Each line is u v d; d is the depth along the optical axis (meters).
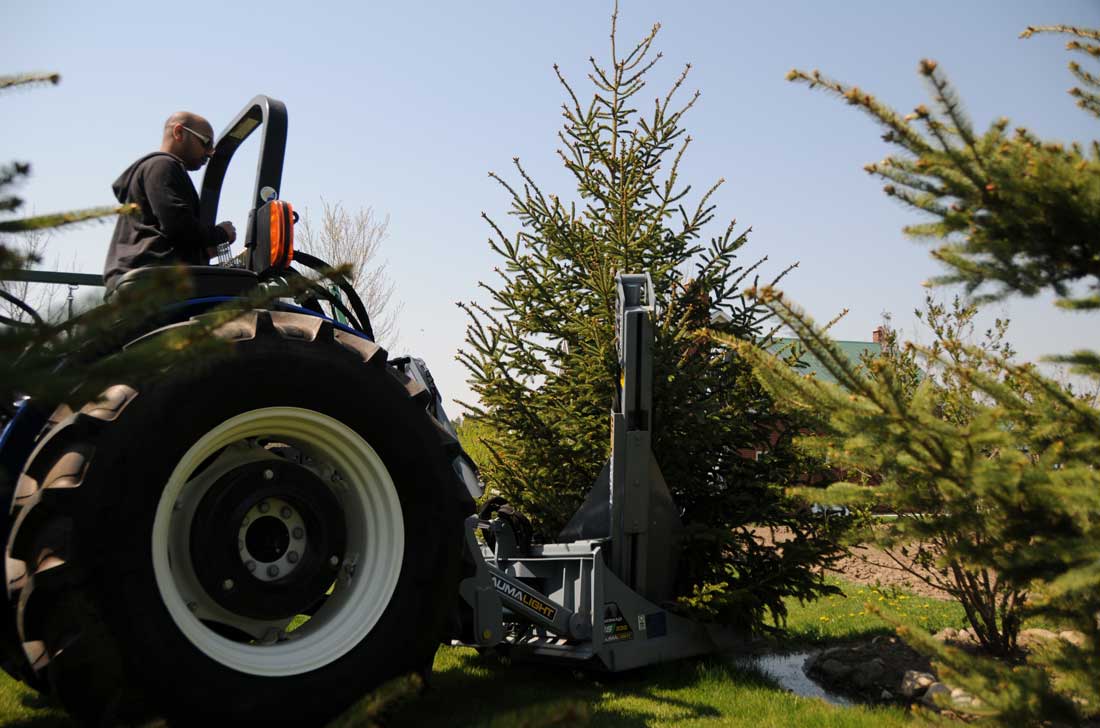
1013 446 2.56
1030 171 2.29
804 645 5.59
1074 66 2.84
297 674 3.04
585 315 5.72
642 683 4.45
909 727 2.66
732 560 5.24
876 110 2.43
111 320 1.42
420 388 3.52
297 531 3.17
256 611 3.05
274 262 3.60
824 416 2.78
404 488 3.37
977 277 2.54
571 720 1.56
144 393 2.84
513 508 5.12
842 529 4.92
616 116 6.02
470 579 3.83
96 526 2.69
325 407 3.23
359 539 3.36
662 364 5.20
